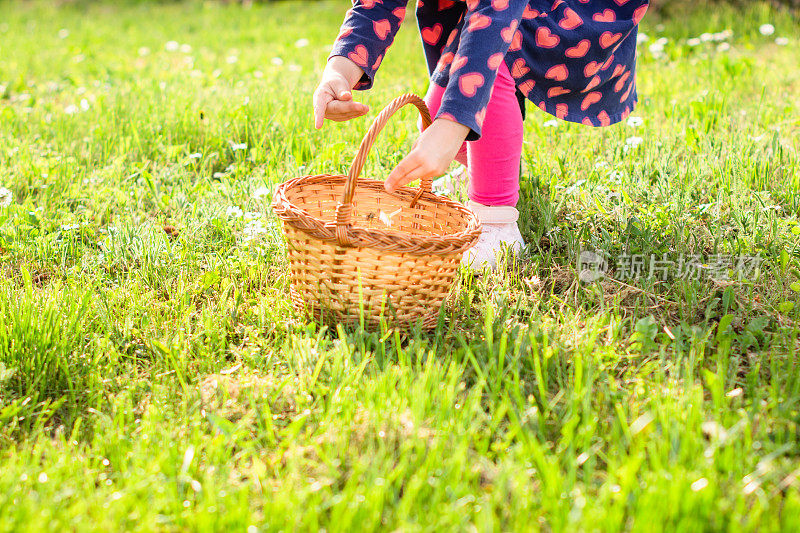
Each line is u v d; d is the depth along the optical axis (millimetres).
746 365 1722
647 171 2766
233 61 5137
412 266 1757
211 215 2541
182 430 1496
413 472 1355
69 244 2338
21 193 2840
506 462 1309
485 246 2193
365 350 1758
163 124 3520
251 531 1192
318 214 2096
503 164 2135
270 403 1586
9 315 1861
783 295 1977
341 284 1783
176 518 1242
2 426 1542
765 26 4566
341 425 1461
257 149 3184
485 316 1910
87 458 1407
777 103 3564
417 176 1648
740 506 1212
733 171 2703
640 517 1170
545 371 1631
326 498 1300
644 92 3912
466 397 1587
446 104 1662
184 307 2008
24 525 1204
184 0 10328
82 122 3695
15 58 5832
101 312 1935
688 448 1342
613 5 2068
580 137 3225
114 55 6016
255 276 2176
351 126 3393
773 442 1422
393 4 2029
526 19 1971
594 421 1427
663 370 1640
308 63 5270
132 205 2756
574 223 2416
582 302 2000
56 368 1710
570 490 1278
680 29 5770
